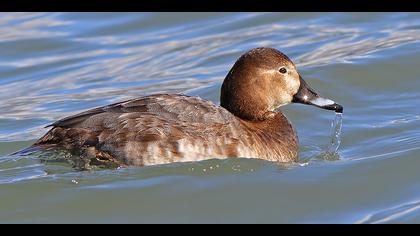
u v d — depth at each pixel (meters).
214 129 11.85
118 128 11.67
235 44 18.98
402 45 17.72
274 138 12.53
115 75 17.81
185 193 11.52
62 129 11.91
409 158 12.73
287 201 11.48
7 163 12.10
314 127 14.56
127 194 11.51
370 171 12.34
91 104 16.11
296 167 12.50
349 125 14.52
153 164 11.66
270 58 12.65
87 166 11.76
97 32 20.33
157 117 11.72
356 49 17.97
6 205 11.41
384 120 14.67
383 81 16.25
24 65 18.66
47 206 11.35
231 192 11.61
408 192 11.73
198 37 19.70
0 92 17.25
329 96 15.83
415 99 15.48
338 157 13.12
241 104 12.62
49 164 11.92
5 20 21.09
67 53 19.27
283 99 12.82
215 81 16.73
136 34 20.19
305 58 17.75
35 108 16.06
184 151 11.66
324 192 11.70
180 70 17.80
